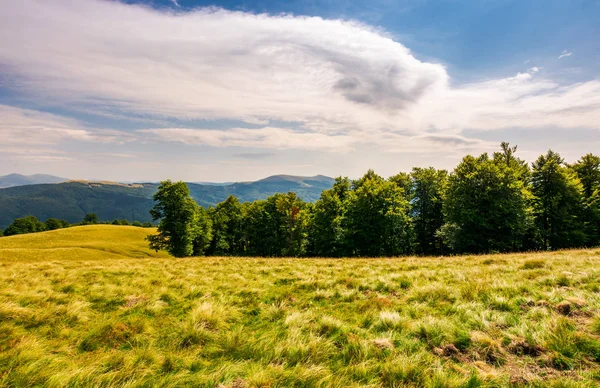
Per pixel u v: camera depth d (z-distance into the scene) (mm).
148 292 9281
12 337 5672
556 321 5332
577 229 36031
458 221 34875
